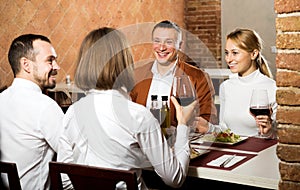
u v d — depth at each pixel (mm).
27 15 4953
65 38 5469
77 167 1825
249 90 3100
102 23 6039
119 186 1971
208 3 7488
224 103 3139
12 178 2020
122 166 1945
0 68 4684
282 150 1680
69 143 2078
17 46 2400
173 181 2006
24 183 2293
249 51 3137
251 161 2191
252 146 2482
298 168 1654
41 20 5133
